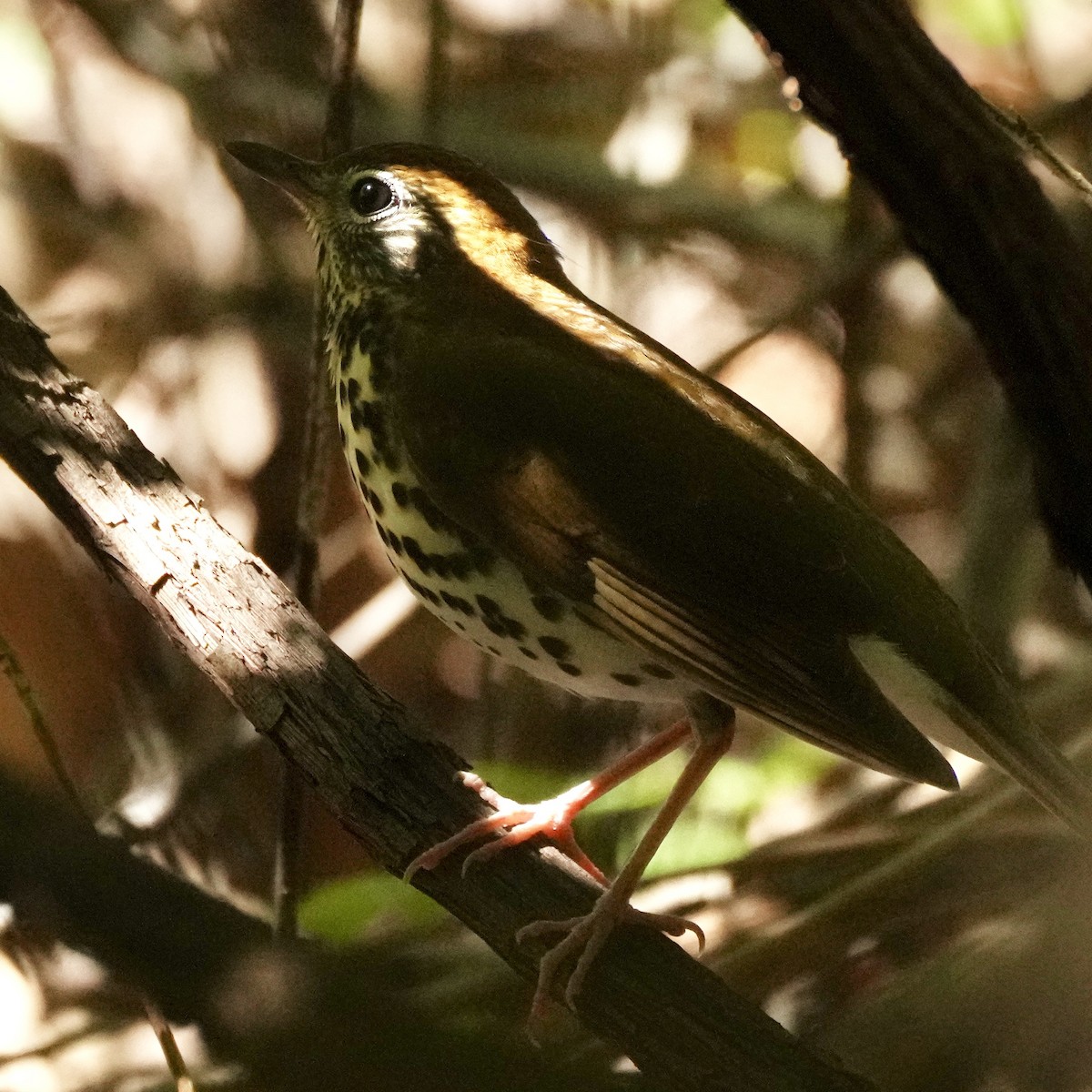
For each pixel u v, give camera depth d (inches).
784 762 459.5
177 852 470.9
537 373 338.6
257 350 579.2
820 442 585.9
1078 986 253.9
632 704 519.8
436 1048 189.2
